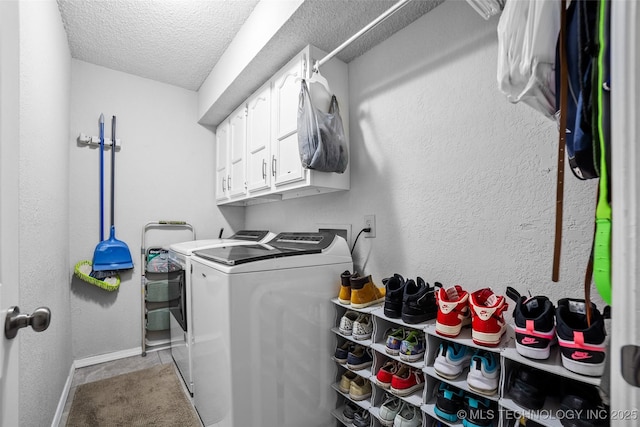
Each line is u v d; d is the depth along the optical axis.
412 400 1.09
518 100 0.70
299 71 1.62
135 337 2.38
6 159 0.59
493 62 1.15
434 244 1.33
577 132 0.57
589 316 0.64
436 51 1.34
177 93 2.66
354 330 1.33
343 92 1.74
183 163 2.67
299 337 1.37
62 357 1.72
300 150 1.48
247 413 1.20
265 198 2.25
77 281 2.17
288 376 1.33
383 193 1.56
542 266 1.02
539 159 1.03
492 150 1.15
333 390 1.48
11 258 0.60
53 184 1.50
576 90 0.59
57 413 1.52
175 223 2.53
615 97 0.40
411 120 1.44
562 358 0.75
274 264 1.30
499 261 1.12
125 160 2.40
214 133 2.86
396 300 1.17
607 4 0.45
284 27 1.45
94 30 1.85
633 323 0.37
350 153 1.74
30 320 0.62
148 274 2.45
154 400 1.72
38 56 1.22
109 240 2.25
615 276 0.40
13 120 0.62
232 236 2.74
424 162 1.38
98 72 2.29
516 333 0.84
